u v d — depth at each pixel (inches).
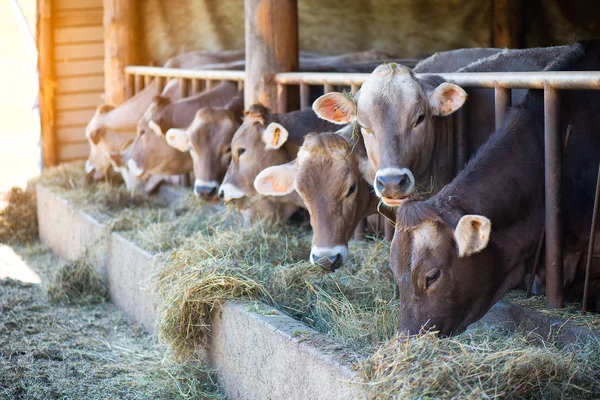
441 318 129.8
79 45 376.2
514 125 147.7
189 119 269.7
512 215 138.7
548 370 110.9
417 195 150.9
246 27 235.8
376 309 153.7
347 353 124.7
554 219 141.4
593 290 156.2
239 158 213.6
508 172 141.2
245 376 152.6
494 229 136.3
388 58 300.5
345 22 365.4
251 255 186.4
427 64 229.1
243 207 217.3
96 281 241.1
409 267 128.6
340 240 170.4
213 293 164.7
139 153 278.4
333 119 169.9
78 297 237.8
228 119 237.3
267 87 232.7
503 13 347.6
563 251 143.1
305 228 225.9
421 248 128.1
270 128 203.5
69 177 331.9
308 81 217.6
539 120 148.8
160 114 268.7
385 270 177.3
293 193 215.0
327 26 366.3
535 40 354.9
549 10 349.4
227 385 161.3
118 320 219.8
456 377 106.9
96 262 248.8
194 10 367.6
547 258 142.8
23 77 497.0
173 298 167.5
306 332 136.8
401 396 104.2
